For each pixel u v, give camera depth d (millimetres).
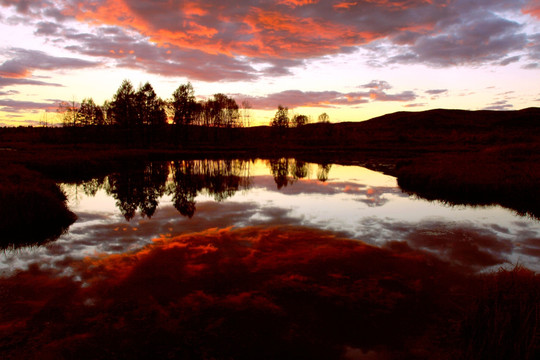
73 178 21219
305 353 4105
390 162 31266
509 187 13273
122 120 50594
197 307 5184
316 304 5238
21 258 7152
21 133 88688
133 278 6184
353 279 6094
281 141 77875
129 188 17359
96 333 4523
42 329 4594
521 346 3494
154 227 9555
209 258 7160
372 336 4418
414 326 4602
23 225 8891
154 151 42000
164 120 56969
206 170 26453
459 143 54594
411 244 7930
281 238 8461
